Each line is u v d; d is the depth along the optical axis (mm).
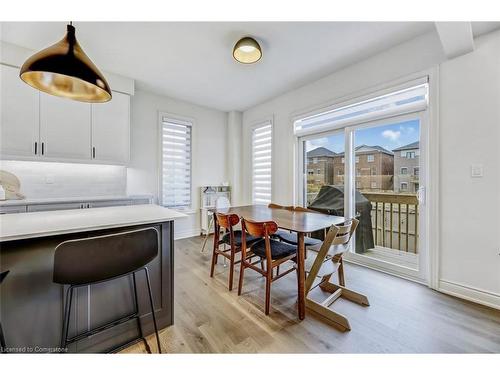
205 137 4680
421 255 2389
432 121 2236
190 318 1812
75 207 2871
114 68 3061
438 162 2215
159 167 4055
